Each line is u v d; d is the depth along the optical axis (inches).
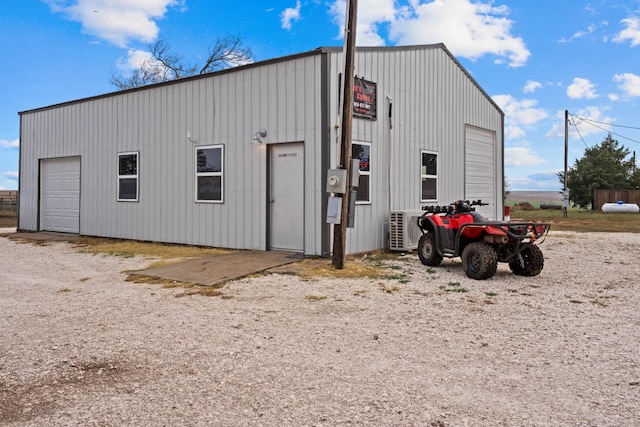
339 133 303.9
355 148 364.5
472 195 522.0
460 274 298.4
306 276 282.2
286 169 366.9
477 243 286.0
